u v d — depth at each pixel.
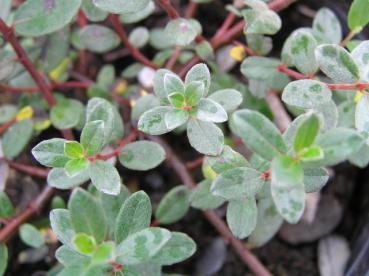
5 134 0.16
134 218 0.11
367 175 0.18
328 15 0.15
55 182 0.12
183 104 0.12
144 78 0.19
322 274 0.17
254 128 0.10
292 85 0.12
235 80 0.18
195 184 0.17
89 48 0.16
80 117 0.16
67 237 0.11
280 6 0.14
